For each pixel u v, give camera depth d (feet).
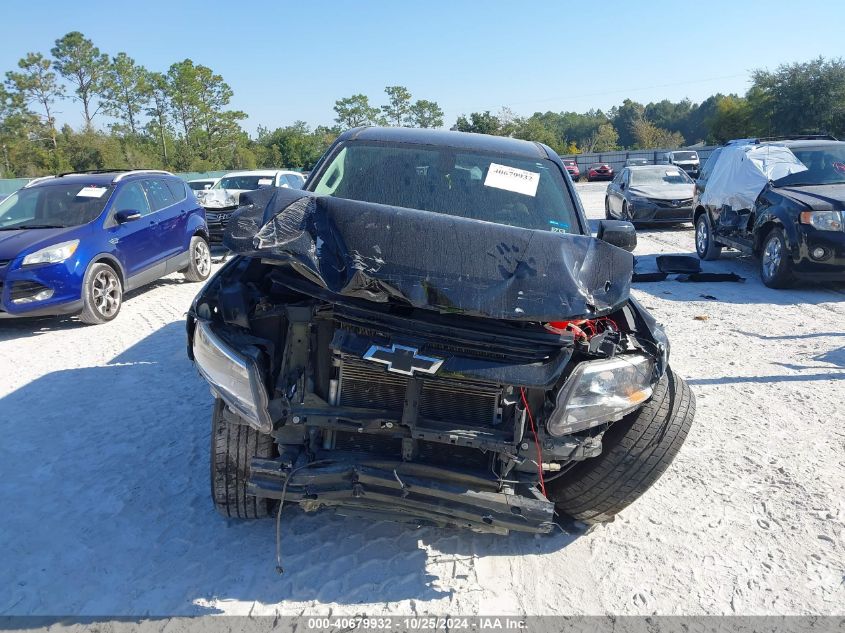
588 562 11.06
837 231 30.04
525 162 14.83
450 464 10.19
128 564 10.64
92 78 248.52
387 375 10.02
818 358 21.54
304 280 10.42
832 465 14.38
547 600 10.05
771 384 19.27
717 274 35.01
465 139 15.53
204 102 258.98
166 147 253.85
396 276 9.58
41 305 25.13
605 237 12.99
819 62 161.79
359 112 314.76
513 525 9.59
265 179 51.55
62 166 174.50
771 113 166.20
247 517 11.60
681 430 11.02
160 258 32.45
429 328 9.77
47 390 18.79
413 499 9.61
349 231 10.31
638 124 322.55
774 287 32.63
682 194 56.08
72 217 28.50
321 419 9.85
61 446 14.99
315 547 11.14
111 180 30.86
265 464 9.61
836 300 29.91
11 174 172.76
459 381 9.95
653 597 10.18
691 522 12.27
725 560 11.14
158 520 11.91
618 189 61.00
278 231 10.19
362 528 11.76
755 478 13.87
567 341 9.86
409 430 9.95
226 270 11.46
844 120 158.61
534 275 9.98
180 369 20.47
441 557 11.03
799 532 11.94
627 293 10.41
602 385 9.81
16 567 10.54
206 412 16.89
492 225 10.96
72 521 11.89
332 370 10.21
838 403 17.79
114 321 27.58
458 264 9.93
